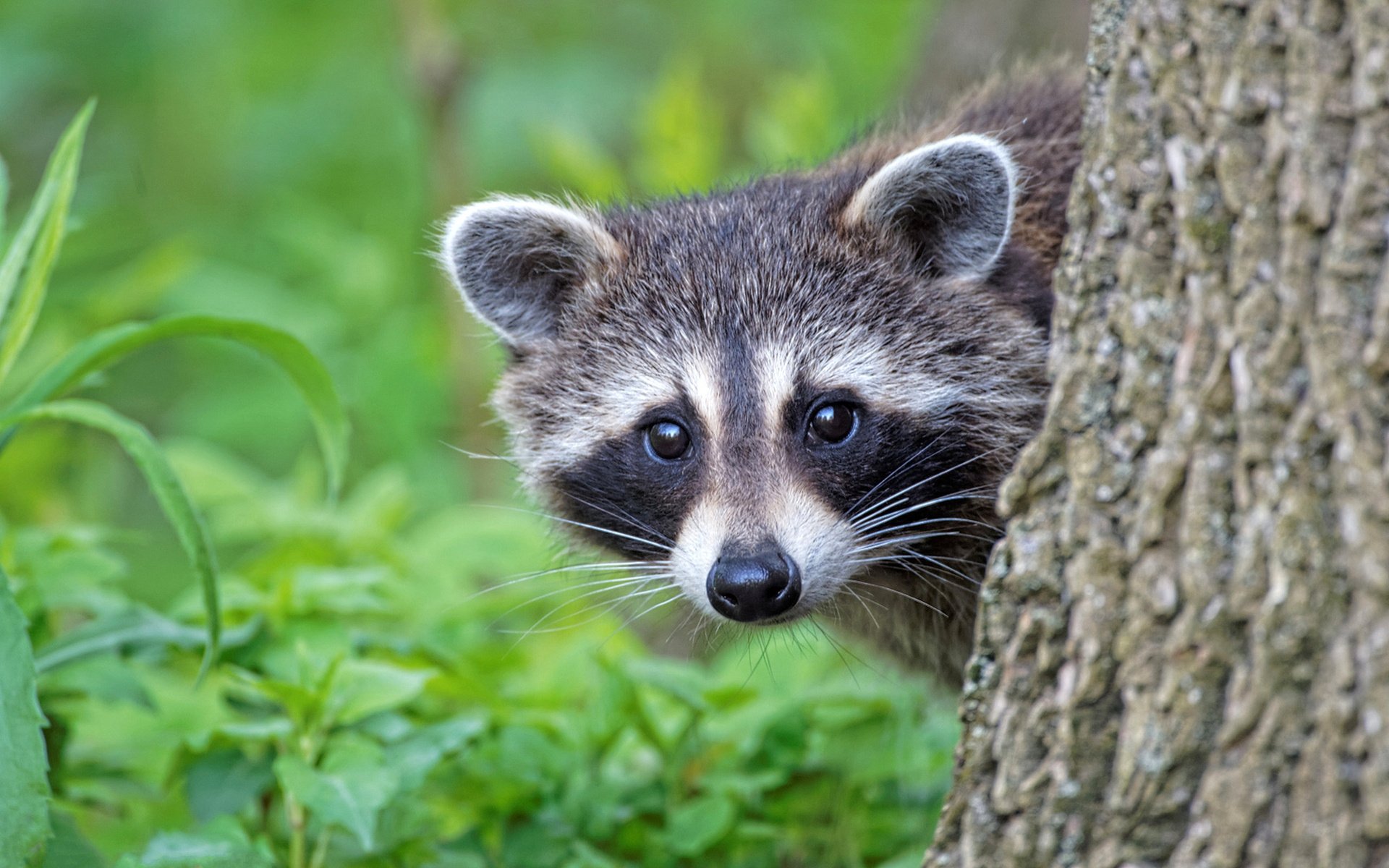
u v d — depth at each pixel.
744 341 7.35
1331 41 4.27
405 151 14.63
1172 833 4.58
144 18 15.16
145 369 14.68
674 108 11.94
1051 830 4.85
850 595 7.75
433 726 6.57
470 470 11.98
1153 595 4.61
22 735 5.14
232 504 9.84
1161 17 4.67
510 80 15.03
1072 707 4.80
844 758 7.26
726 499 7.04
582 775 7.23
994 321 7.31
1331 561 4.23
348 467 13.30
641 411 7.57
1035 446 4.96
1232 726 4.41
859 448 7.21
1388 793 4.08
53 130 15.28
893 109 10.90
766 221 7.69
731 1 15.72
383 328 12.47
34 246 6.36
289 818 6.63
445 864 6.70
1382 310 4.13
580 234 7.89
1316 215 4.27
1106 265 4.83
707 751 7.35
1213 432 4.51
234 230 14.80
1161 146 4.69
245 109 15.38
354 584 7.20
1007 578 4.99
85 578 7.05
